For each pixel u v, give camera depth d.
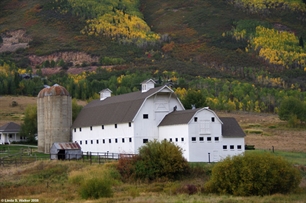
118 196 141.88
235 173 149.25
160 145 175.50
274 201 132.38
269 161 150.75
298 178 152.00
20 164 195.62
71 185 160.62
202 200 131.75
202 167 179.50
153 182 167.88
